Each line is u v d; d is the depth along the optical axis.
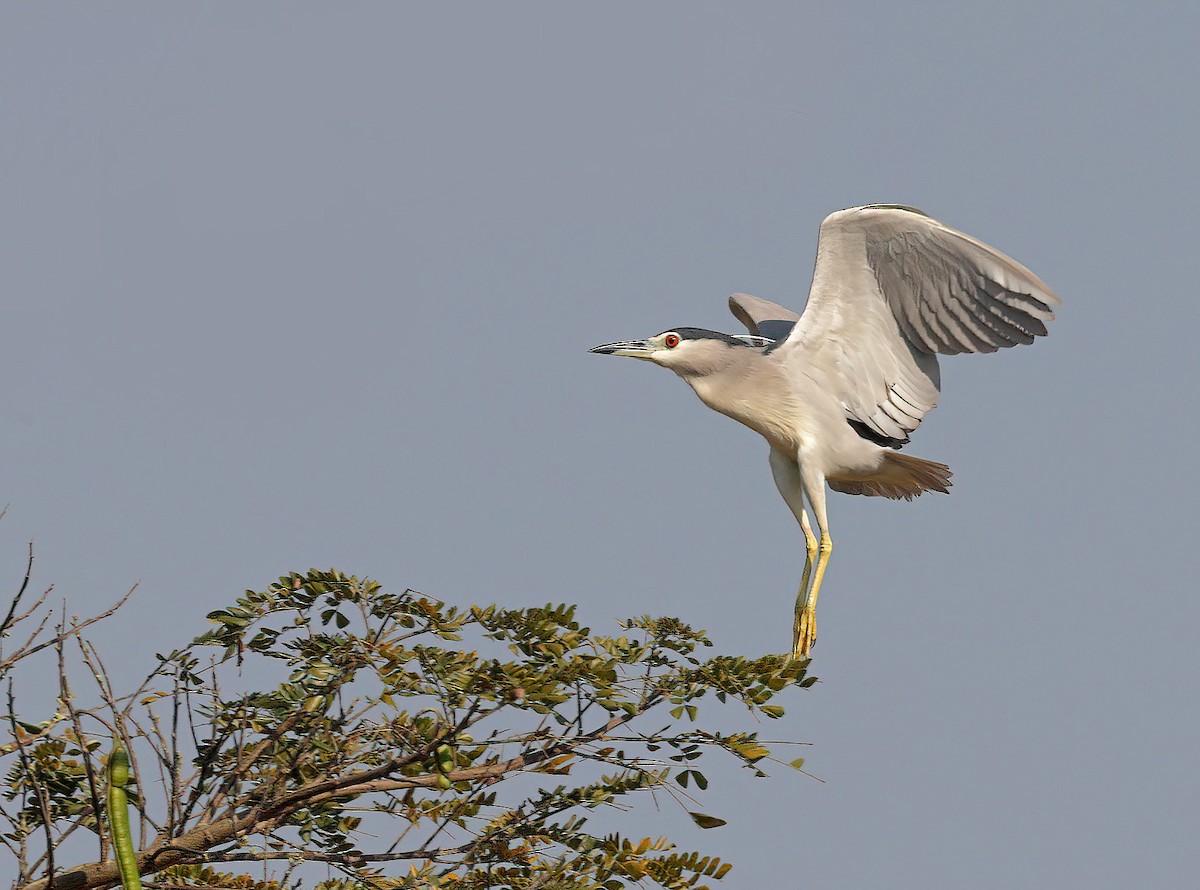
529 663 9.62
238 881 10.58
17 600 8.85
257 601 10.18
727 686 9.56
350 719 9.74
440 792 9.60
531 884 9.73
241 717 9.73
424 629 9.95
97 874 9.16
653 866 9.76
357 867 10.12
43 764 9.87
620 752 9.61
